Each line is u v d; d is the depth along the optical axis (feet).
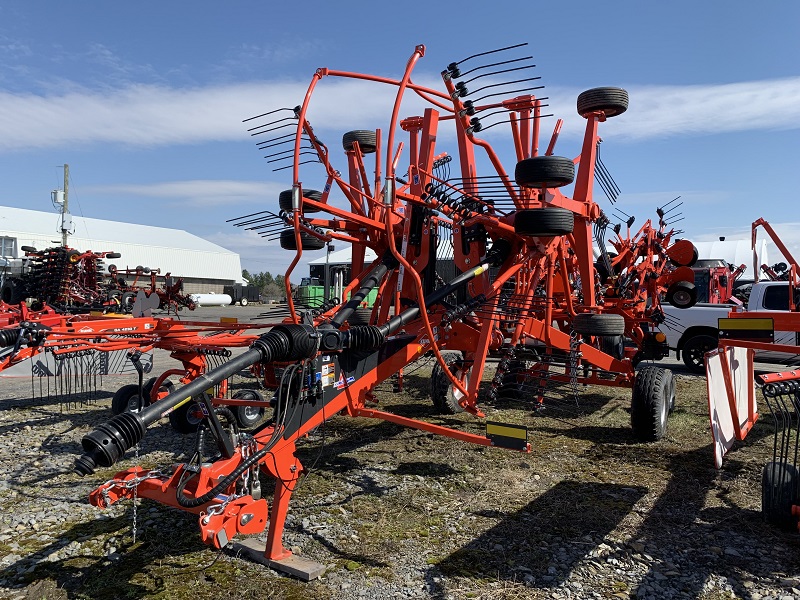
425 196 18.51
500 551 12.67
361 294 16.22
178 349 21.21
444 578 11.53
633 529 13.79
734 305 39.17
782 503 13.61
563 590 11.14
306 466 18.22
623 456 19.34
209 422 10.98
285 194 17.71
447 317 16.93
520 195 18.54
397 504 15.21
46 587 11.02
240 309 122.72
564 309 24.66
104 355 31.14
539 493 16.03
